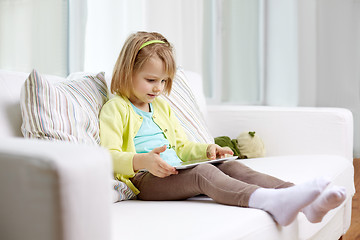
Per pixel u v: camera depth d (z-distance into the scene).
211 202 1.19
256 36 4.32
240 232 0.96
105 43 2.35
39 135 1.15
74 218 0.62
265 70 4.41
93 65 2.33
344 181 1.73
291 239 1.17
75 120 1.25
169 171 1.21
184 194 1.24
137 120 1.46
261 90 4.38
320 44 4.42
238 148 2.14
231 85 4.00
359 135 4.38
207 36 3.70
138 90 1.45
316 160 1.79
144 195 1.31
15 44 2.00
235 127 2.23
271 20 4.38
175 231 0.89
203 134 1.80
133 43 1.45
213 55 3.77
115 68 1.48
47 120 1.17
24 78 1.31
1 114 1.17
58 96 1.24
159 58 1.44
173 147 1.54
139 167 1.24
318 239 1.48
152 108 1.56
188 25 3.02
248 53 4.21
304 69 4.36
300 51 4.34
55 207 0.61
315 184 1.01
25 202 0.63
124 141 1.41
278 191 1.08
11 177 0.64
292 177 1.47
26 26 2.05
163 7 2.70
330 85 4.42
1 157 0.65
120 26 2.40
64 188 0.61
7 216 0.65
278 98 4.39
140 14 2.51
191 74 2.25
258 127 2.19
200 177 1.19
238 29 4.06
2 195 0.65
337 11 4.38
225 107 2.29
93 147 0.68
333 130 2.04
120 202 1.24
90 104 1.38
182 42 2.99
